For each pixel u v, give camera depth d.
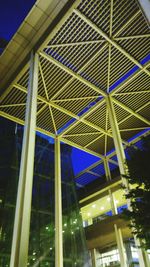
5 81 14.59
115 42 12.88
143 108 17.42
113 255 23.31
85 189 26.84
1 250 19.38
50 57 13.24
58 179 17.22
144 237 7.21
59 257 14.20
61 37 12.50
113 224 20.80
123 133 19.84
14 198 23.41
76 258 23.31
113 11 11.91
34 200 26.06
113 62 14.14
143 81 15.42
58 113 17.27
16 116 16.86
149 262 10.22
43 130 18.50
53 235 24.94
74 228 25.08
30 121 10.48
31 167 9.49
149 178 7.19
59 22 11.70
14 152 26.97
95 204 24.23
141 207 6.95
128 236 20.16
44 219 25.45
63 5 11.41
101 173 25.42
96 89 15.39
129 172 7.65
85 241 23.70
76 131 19.03
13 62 13.52
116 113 17.73
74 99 16.06
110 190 22.06
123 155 13.58
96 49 13.35
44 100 15.80
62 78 14.74
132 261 21.88
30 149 9.87
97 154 22.28
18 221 8.13
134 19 12.14
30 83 11.71
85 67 14.09
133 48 13.48
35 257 22.16
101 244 22.62
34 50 12.97
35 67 12.26
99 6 11.69
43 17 11.73
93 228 23.03
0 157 25.78
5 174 24.70
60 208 16.14
